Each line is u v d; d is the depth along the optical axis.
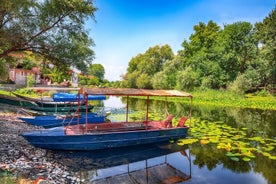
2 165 8.16
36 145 10.76
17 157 9.20
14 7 12.74
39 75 50.25
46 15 15.52
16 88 33.50
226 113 25.06
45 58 17.20
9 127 13.39
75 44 16.89
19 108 19.86
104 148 11.65
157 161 10.70
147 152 11.88
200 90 44.25
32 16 15.40
